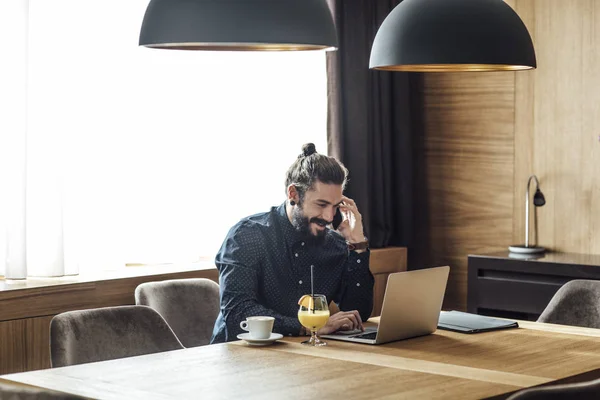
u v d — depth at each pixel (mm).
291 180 3451
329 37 2680
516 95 5617
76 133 4445
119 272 4543
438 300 3285
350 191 5586
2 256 4250
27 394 2133
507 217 5688
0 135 4184
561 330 3422
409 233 5918
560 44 5430
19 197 4156
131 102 4699
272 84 5293
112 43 4609
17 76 4148
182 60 4898
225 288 3340
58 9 4316
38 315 3979
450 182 5922
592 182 5340
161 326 3371
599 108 5309
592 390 2127
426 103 6008
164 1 2613
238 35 2508
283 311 3441
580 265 4832
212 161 5062
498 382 2535
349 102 5566
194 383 2527
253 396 2377
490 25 2980
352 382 2531
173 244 4848
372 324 3543
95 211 4543
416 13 3037
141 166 4754
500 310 5238
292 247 3461
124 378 2598
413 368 2721
